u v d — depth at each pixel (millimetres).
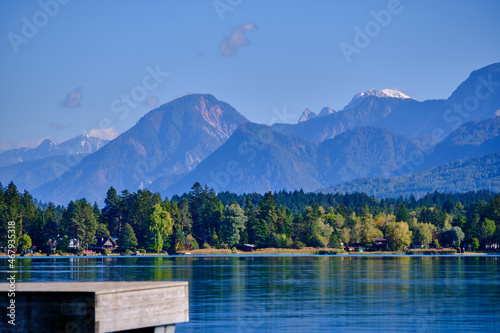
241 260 187375
